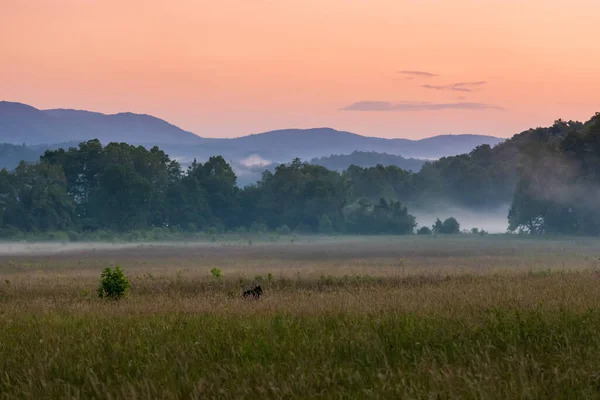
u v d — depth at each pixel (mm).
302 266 117125
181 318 33844
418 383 18594
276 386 18891
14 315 40906
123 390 18766
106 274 57375
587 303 34000
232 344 25188
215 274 77500
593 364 20531
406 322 27797
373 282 70438
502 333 25234
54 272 112500
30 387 19781
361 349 23562
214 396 18297
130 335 28188
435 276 76000
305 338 25453
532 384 18281
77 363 23016
